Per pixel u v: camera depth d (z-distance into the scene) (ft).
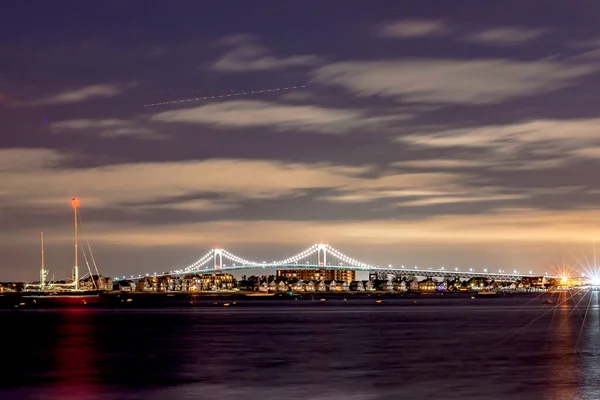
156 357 301.02
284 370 258.37
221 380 238.68
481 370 254.88
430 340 365.61
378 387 223.51
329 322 529.04
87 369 268.41
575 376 241.14
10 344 366.63
